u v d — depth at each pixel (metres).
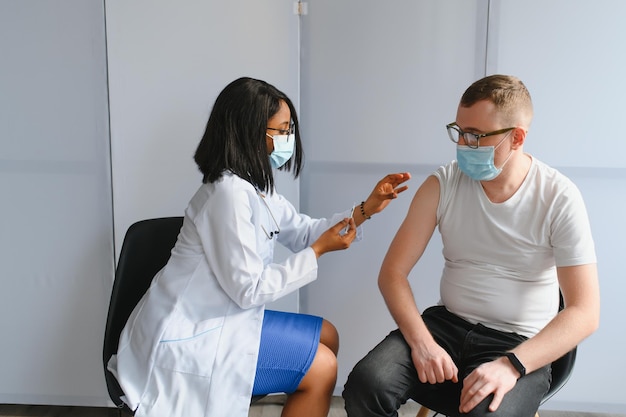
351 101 1.98
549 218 1.38
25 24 1.93
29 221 2.03
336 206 2.05
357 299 2.10
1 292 2.07
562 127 1.95
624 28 1.88
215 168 1.48
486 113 1.34
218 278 1.43
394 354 1.39
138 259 1.69
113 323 1.60
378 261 2.07
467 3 1.91
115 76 1.96
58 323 2.08
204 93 1.98
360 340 2.12
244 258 1.39
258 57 1.96
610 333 2.04
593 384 2.07
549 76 1.93
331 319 2.12
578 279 1.33
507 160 1.38
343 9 1.94
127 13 1.93
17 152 2.00
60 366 2.10
